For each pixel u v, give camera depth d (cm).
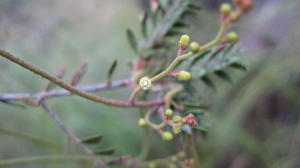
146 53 30
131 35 30
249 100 55
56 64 53
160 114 26
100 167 28
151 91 28
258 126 62
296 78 60
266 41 62
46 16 48
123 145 52
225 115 53
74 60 57
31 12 45
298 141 58
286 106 62
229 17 21
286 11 63
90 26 61
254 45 63
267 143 58
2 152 50
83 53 58
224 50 27
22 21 44
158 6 30
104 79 60
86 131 53
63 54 54
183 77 20
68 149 28
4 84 41
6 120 51
